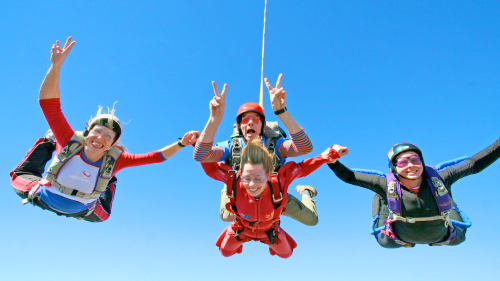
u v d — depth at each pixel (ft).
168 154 22.58
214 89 18.84
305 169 20.62
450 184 23.43
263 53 22.82
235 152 20.59
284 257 25.41
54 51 20.43
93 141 21.29
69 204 22.49
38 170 25.35
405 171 22.11
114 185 26.94
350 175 23.54
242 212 20.49
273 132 21.47
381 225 25.75
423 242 24.26
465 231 25.48
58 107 21.50
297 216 25.94
